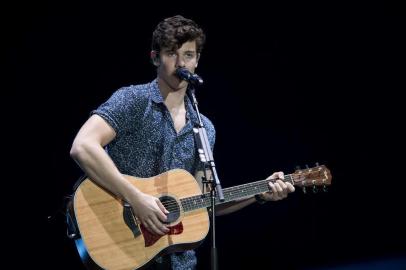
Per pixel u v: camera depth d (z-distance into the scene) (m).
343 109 19.42
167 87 9.71
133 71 17.14
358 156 19.61
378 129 19.50
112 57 16.94
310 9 18.75
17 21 16.03
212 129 10.50
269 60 19.03
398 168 19.56
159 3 17.38
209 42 18.44
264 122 19.22
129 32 17.05
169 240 9.48
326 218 19.53
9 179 16.31
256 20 18.62
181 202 9.70
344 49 19.05
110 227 9.09
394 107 19.33
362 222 19.61
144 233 9.27
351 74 19.25
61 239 16.80
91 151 8.84
